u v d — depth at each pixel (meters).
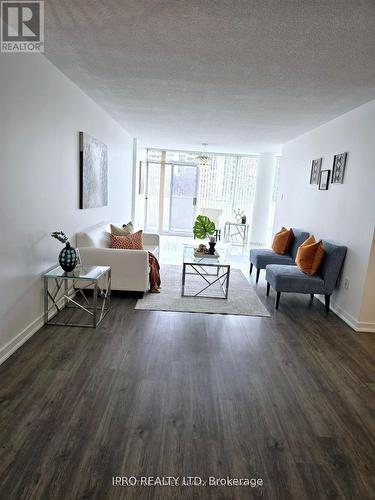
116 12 1.98
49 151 2.99
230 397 2.20
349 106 3.66
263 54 2.47
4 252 2.36
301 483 1.58
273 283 3.97
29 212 2.69
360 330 3.40
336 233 4.02
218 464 1.66
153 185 8.93
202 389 2.27
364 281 3.34
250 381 2.40
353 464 1.71
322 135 4.65
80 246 3.81
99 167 4.46
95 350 2.69
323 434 1.91
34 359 2.50
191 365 2.56
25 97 2.52
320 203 4.55
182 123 5.19
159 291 4.25
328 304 3.89
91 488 1.48
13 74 2.34
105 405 2.03
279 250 5.14
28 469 1.56
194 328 3.24
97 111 4.34
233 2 1.81
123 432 1.82
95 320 3.10
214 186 8.90
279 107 3.89
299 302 4.22
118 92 3.70
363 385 2.44
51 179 3.07
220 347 2.88
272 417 2.03
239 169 8.80
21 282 2.63
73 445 1.71
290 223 5.85
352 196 3.67
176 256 6.41
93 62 2.82
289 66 2.67
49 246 3.12
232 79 3.05
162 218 9.05
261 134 5.67
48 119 2.93
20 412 1.93
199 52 2.50
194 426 1.91
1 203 2.29
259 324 3.44
